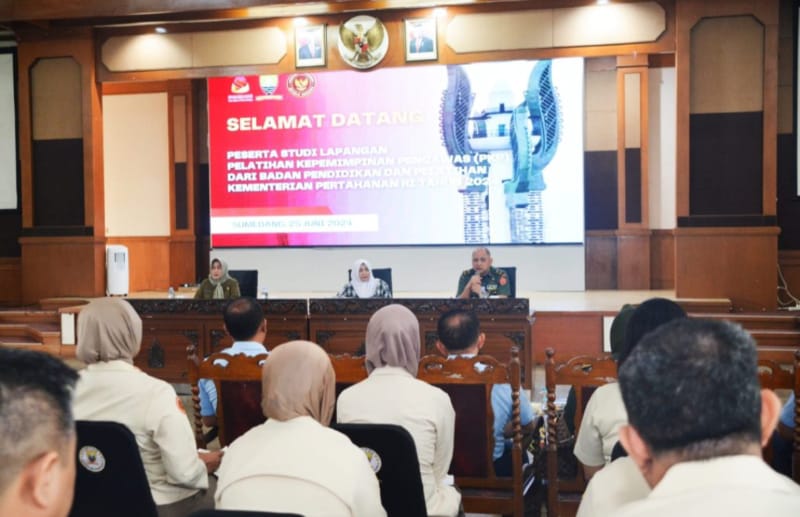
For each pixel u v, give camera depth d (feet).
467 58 25.98
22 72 28.71
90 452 6.26
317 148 29.71
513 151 28.40
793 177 27.02
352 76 29.32
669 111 31.63
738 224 24.39
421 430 7.25
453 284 29.04
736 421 2.95
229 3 25.49
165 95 35.88
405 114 29.04
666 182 31.83
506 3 25.67
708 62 24.43
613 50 25.20
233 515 4.22
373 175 29.40
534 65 28.09
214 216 30.50
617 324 8.23
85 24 27.73
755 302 24.34
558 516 8.47
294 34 26.96
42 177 28.94
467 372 8.50
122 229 36.42
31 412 2.87
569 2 25.32
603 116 32.07
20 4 26.76
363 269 21.48
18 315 26.81
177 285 36.09
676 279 24.82
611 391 7.22
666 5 24.81
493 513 8.73
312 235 29.91
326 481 5.24
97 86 28.58
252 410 9.42
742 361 3.02
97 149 28.60
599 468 7.77
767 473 2.96
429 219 29.14
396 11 26.27
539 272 28.48
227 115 30.22
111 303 7.48
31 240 28.94
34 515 2.92
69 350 24.27
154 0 25.89
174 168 35.91
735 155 24.38
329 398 6.07
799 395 7.73
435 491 7.48
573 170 28.07
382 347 7.55
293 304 17.62
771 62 24.00
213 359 9.49
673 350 3.09
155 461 7.44
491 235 28.73
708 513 2.86
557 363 8.58
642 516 2.96
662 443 3.04
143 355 18.25
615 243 32.09
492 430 8.61
